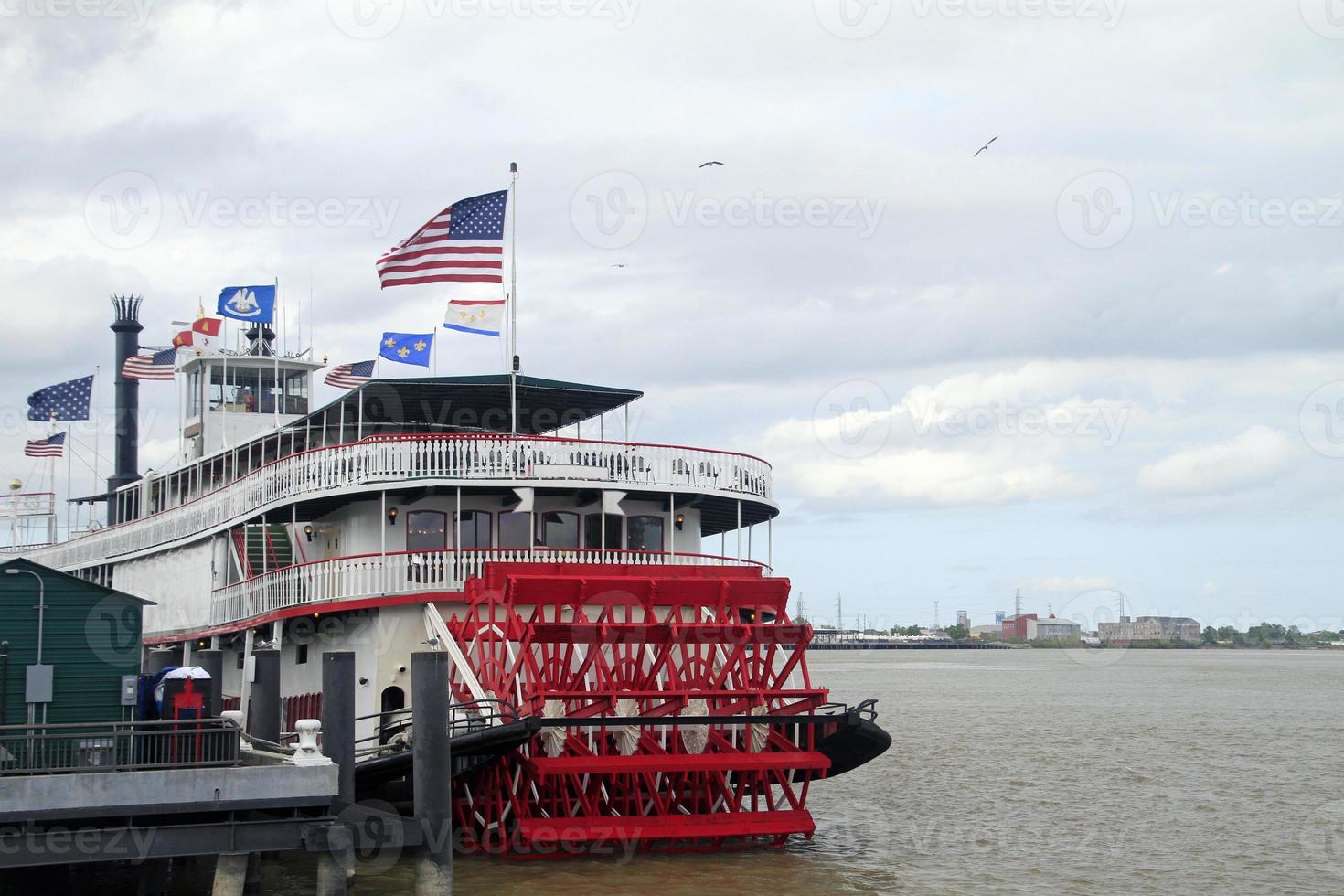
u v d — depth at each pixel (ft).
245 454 131.75
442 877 70.74
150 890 74.74
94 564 154.10
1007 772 134.31
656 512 106.01
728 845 90.68
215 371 147.95
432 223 107.96
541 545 102.68
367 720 94.53
